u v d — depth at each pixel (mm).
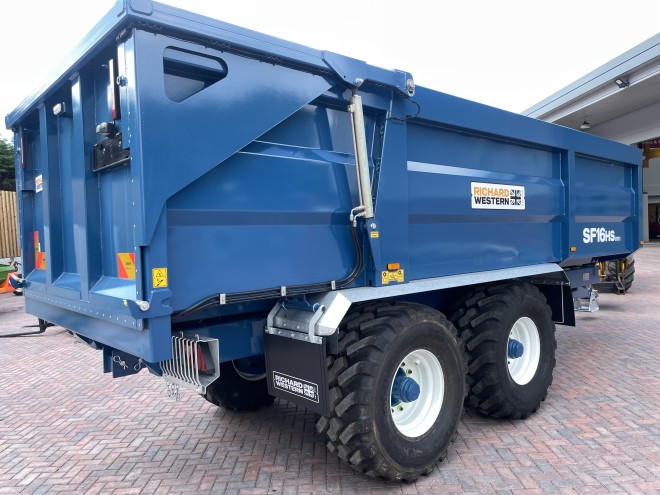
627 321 7969
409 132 3475
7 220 14695
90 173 2842
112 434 4098
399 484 3121
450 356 3338
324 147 3062
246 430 4070
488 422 4070
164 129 2283
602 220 5754
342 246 3127
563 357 5922
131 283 2547
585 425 3959
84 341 3387
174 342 2689
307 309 2898
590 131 20188
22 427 4324
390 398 3000
